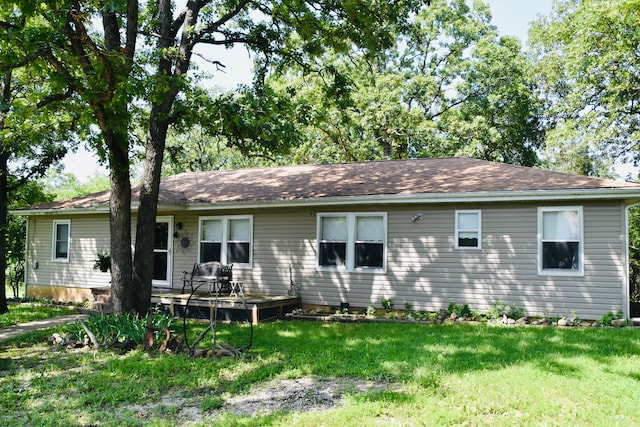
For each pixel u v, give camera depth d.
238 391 5.56
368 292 11.38
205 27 10.77
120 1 7.51
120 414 4.88
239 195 12.91
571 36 20.17
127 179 9.48
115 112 8.48
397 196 10.63
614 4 15.48
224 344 7.43
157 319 8.63
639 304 10.65
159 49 9.64
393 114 23.67
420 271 10.89
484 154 24.58
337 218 11.91
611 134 19.42
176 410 4.95
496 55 24.55
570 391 5.16
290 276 12.22
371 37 11.55
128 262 9.34
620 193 8.88
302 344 7.89
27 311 12.64
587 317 9.41
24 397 5.45
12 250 19.88
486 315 10.14
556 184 9.64
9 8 8.56
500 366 6.18
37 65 8.26
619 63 17.73
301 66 12.80
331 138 25.16
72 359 7.11
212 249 13.28
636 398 4.95
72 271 15.15
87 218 15.02
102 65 7.80
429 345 7.52
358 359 6.80
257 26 11.99
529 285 9.90
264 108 10.30
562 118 24.30
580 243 9.53
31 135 10.16
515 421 4.39
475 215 10.46
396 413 4.66
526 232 9.99
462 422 4.41
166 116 9.67
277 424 4.44
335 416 4.58
